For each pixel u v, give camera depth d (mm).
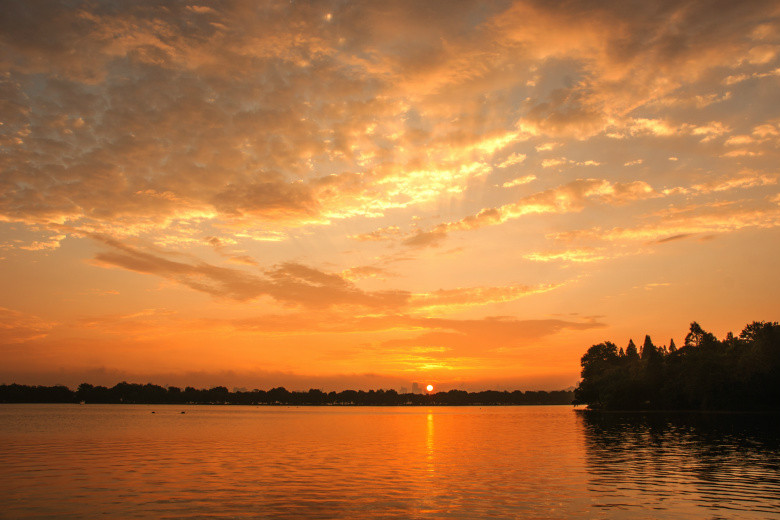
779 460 49188
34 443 74562
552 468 46438
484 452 61188
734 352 158750
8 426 118375
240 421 158250
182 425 128750
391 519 28000
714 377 155125
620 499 32438
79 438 84062
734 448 59812
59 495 34531
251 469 46906
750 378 148500
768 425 98750
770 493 34000
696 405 165250
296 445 72188
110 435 91188
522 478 40844
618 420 128250
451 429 112812
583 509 29891
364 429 114750
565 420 146125
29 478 41562
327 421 164000
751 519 27625
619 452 58000
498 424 135875
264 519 28078
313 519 27984
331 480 40469
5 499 33281
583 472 43562
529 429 106938
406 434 96250
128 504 31766
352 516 28625
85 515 29109
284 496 34000
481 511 29562
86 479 41000
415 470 46000
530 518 28031
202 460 53812
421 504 31484
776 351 148375
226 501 32500
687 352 172250
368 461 52875
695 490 35062
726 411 154375
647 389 176125
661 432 85562
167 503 31984
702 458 51188
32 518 28578
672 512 29109
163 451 63375
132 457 56500
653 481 38688
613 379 182625
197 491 35812
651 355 181875
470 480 40094
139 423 137375
